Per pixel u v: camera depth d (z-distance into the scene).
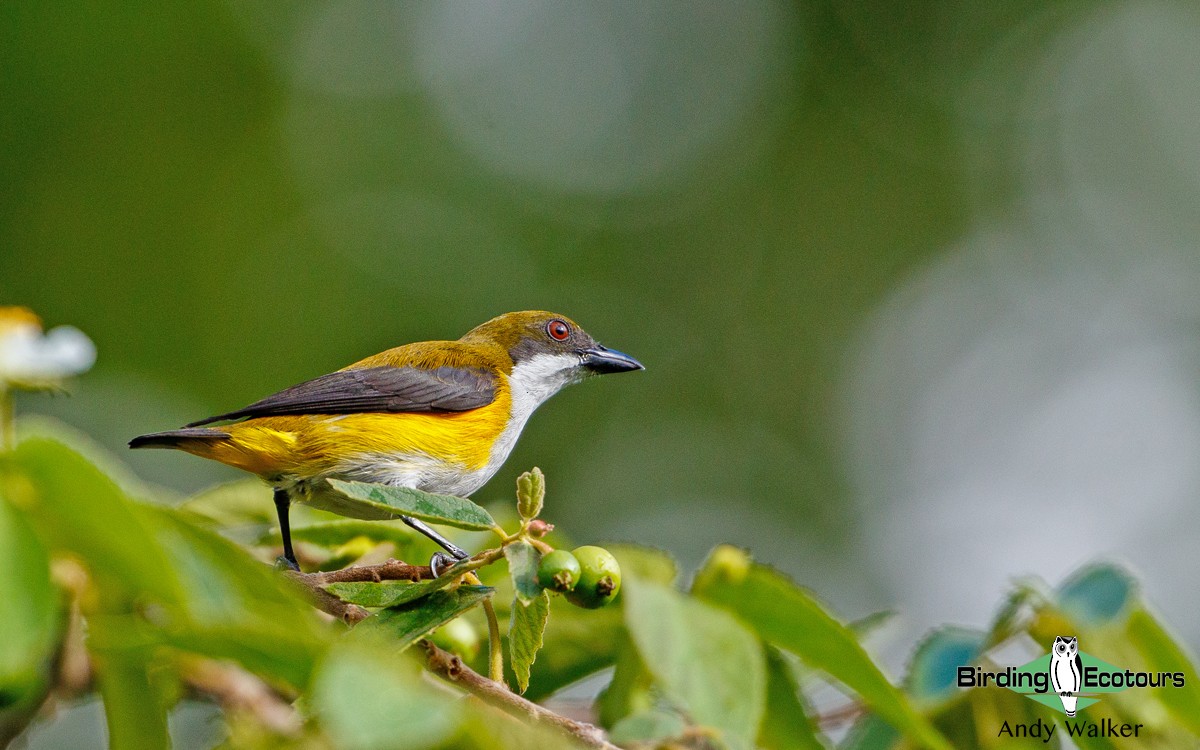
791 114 18.33
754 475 16.30
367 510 5.96
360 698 2.54
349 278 15.48
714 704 4.63
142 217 14.84
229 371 14.63
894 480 16.67
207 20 15.52
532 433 16.06
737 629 4.82
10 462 2.79
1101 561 5.20
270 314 14.98
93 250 14.52
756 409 16.94
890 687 4.67
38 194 14.41
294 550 6.11
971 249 17.83
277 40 16.19
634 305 16.97
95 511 2.81
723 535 15.83
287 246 15.40
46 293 14.26
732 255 17.53
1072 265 17.81
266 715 4.71
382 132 16.50
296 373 14.85
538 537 4.24
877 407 16.92
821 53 18.56
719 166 17.97
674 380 16.73
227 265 15.04
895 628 6.01
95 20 14.68
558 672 5.66
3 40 14.30
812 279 17.52
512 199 16.98
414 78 17.16
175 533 3.01
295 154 15.80
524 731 3.52
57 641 3.95
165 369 14.49
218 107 15.41
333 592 4.43
